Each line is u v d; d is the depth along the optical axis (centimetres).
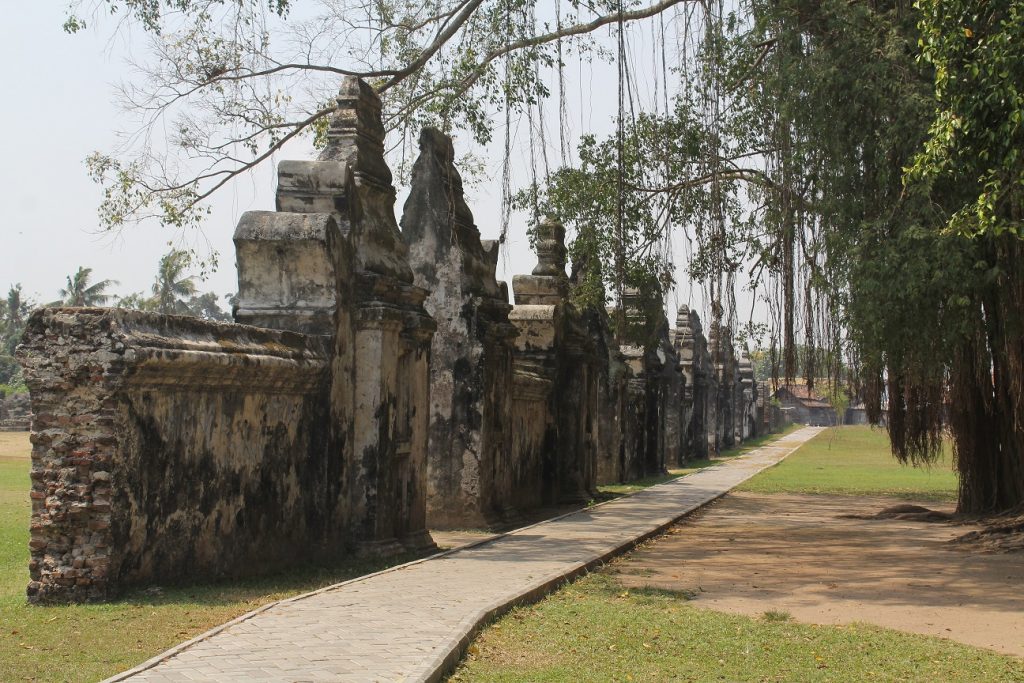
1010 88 1073
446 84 1736
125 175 1856
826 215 1456
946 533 1678
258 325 1138
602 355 2866
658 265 1806
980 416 1812
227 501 970
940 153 1149
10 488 1970
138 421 859
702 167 1722
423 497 1363
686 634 821
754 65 1572
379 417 1206
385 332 1222
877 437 6838
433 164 1672
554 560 1189
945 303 1386
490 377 1688
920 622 920
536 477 2050
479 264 1709
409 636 718
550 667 699
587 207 1814
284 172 1195
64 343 839
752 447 6072
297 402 1088
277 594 909
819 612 960
